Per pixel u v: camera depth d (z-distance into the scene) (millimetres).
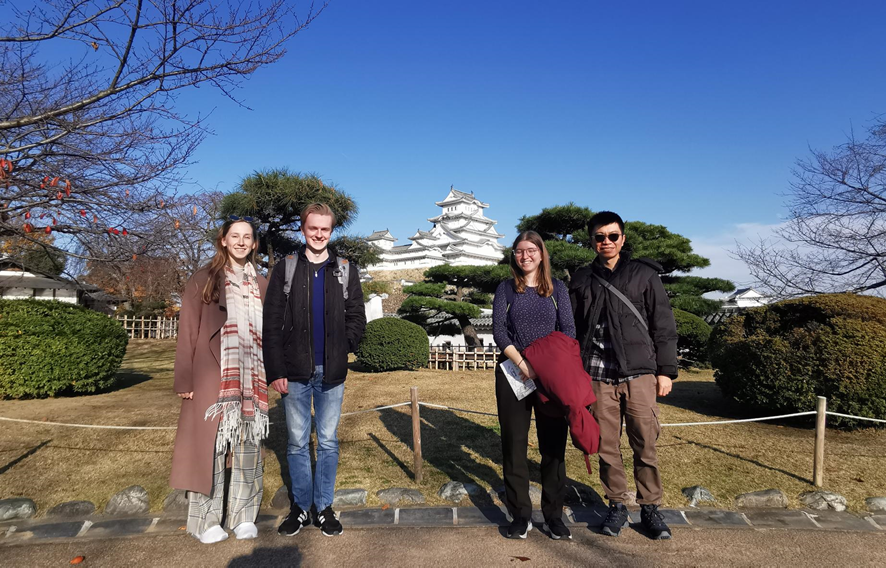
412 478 3896
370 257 18578
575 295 3258
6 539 2967
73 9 4340
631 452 4594
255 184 15461
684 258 13438
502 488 3664
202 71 4703
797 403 5523
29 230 5000
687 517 3279
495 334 2965
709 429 5488
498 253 58625
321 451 3037
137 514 3293
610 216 3170
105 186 5352
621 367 2965
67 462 4184
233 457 3002
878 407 5246
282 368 2871
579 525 3154
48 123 4801
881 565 2699
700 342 10820
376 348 10609
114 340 7777
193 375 2885
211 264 2994
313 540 2941
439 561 2707
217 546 2869
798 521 3244
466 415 6020
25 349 6969
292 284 2955
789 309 6227
